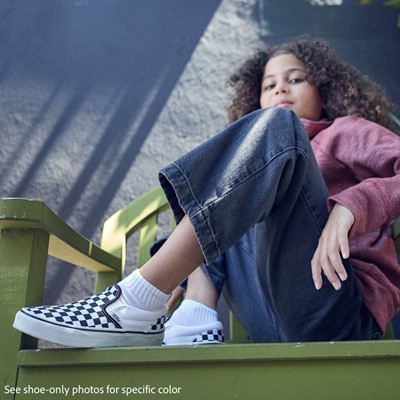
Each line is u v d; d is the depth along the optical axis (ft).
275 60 4.87
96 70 7.53
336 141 3.73
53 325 2.47
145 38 7.72
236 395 2.37
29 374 2.51
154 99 7.39
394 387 2.31
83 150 7.13
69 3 7.88
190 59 7.59
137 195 6.93
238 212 2.58
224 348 2.41
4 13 7.82
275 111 2.77
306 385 2.35
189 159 2.62
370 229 2.79
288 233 2.87
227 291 3.75
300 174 2.72
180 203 2.56
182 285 4.00
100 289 4.12
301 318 3.04
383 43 7.61
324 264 2.66
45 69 7.52
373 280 3.14
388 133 3.58
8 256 2.71
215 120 7.29
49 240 3.02
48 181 6.98
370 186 2.85
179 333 3.44
